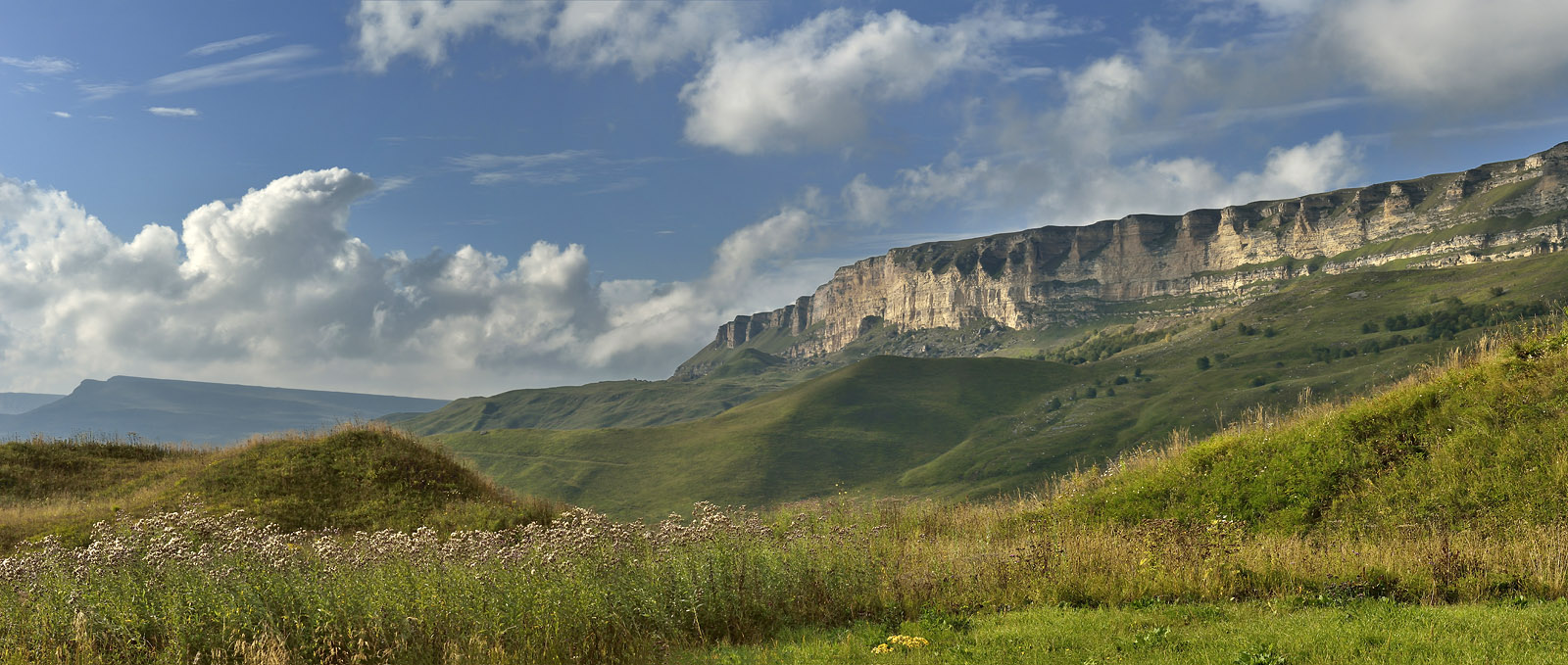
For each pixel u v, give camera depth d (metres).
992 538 19.39
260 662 9.27
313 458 28.61
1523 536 13.83
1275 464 18.75
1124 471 21.97
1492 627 9.08
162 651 9.75
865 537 17.97
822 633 11.70
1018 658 9.47
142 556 11.28
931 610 12.46
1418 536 15.01
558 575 11.21
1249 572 12.66
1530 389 17.48
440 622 10.36
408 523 24.78
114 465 31.70
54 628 10.02
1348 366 182.38
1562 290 199.00
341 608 10.26
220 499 25.53
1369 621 9.81
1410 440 17.97
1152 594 12.45
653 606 11.31
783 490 164.75
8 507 25.58
